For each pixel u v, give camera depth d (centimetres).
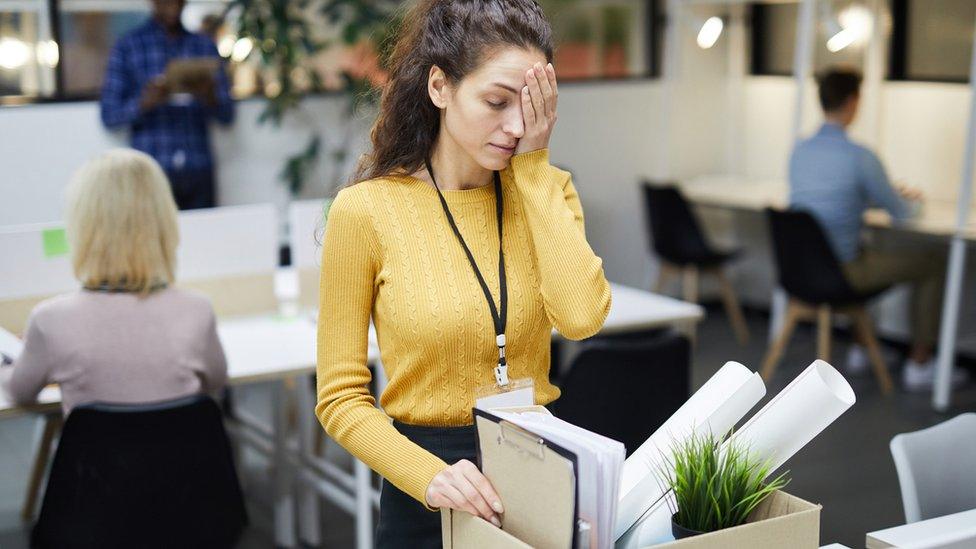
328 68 569
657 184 599
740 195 607
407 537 159
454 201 156
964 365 543
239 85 557
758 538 125
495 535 126
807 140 508
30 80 511
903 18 569
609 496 121
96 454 243
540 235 150
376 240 153
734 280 684
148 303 261
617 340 301
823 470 409
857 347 538
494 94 145
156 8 506
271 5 522
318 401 155
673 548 120
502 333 153
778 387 506
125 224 255
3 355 290
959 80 543
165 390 261
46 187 509
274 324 356
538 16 149
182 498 251
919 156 570
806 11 532
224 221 362
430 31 151
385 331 156
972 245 525
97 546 246
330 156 569
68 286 341
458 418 155
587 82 634
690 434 135
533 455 123
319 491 371
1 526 369
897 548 154
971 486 217
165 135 510
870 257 507
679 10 638
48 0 507
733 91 674
